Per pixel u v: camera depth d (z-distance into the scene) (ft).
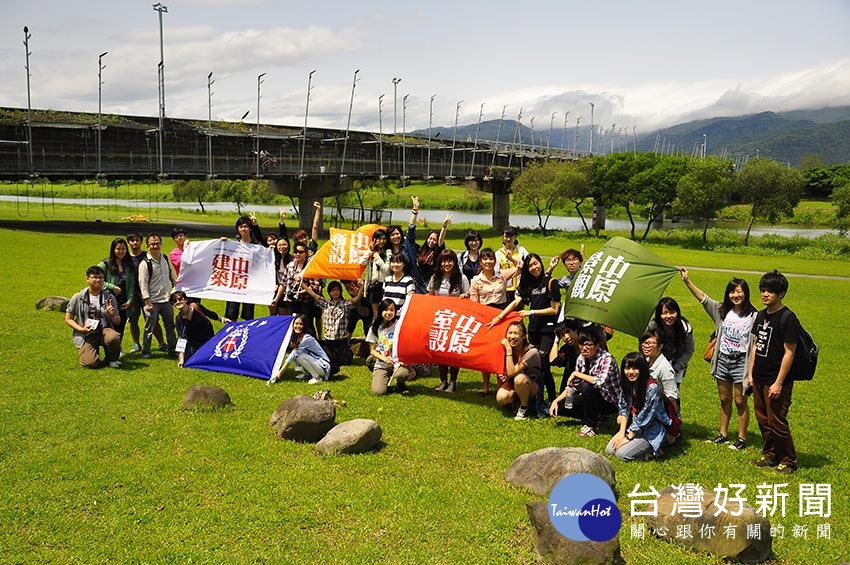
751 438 29.40
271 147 181.47
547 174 214.69
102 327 37.27
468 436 28.35
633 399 26.71
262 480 23.22
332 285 40.55
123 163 154.92
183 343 38.68
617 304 28.19
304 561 18.54
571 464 21.98
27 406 30.19
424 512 21.31
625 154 226.17
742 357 26.91
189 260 43.11
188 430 27.73
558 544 18.21
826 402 37.63
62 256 95.71
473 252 39.32
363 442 25.94
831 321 68.54
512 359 30.76
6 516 20.54
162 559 18.45
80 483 22.79
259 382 35.22
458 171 234.58
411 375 36.35
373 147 207.72
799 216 281.95
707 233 208.85
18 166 140.67
